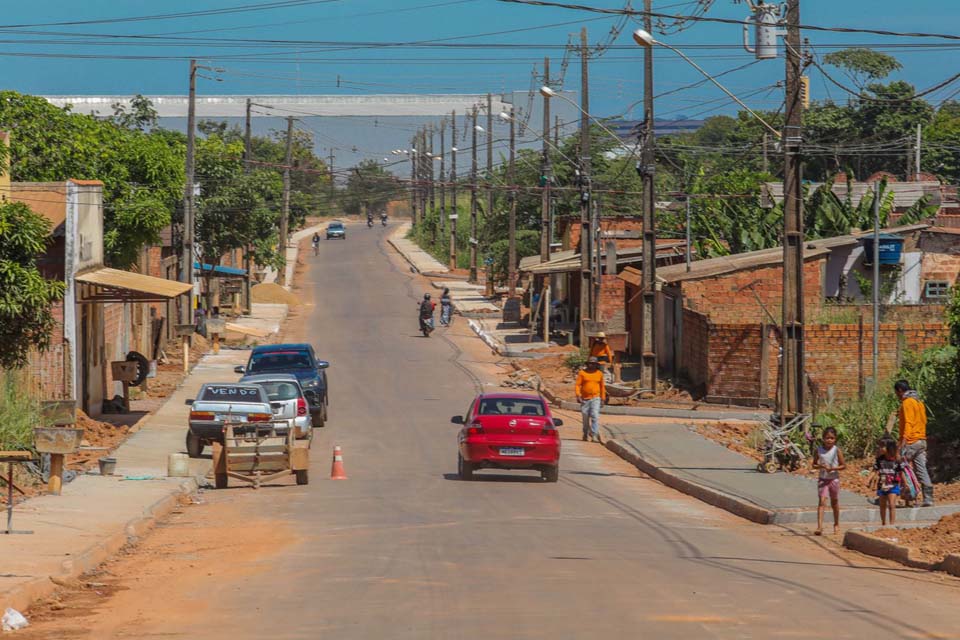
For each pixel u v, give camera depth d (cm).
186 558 2786
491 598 2091
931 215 8550
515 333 11244
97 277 6078
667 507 3897
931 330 6369
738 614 1927
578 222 13100
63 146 7538
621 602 2041
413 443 5775
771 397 6725
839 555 2872
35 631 1897
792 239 4706
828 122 14350
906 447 3528
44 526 3092
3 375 5075
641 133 7244
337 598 2123
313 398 6241
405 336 11238
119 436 5709
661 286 7531
